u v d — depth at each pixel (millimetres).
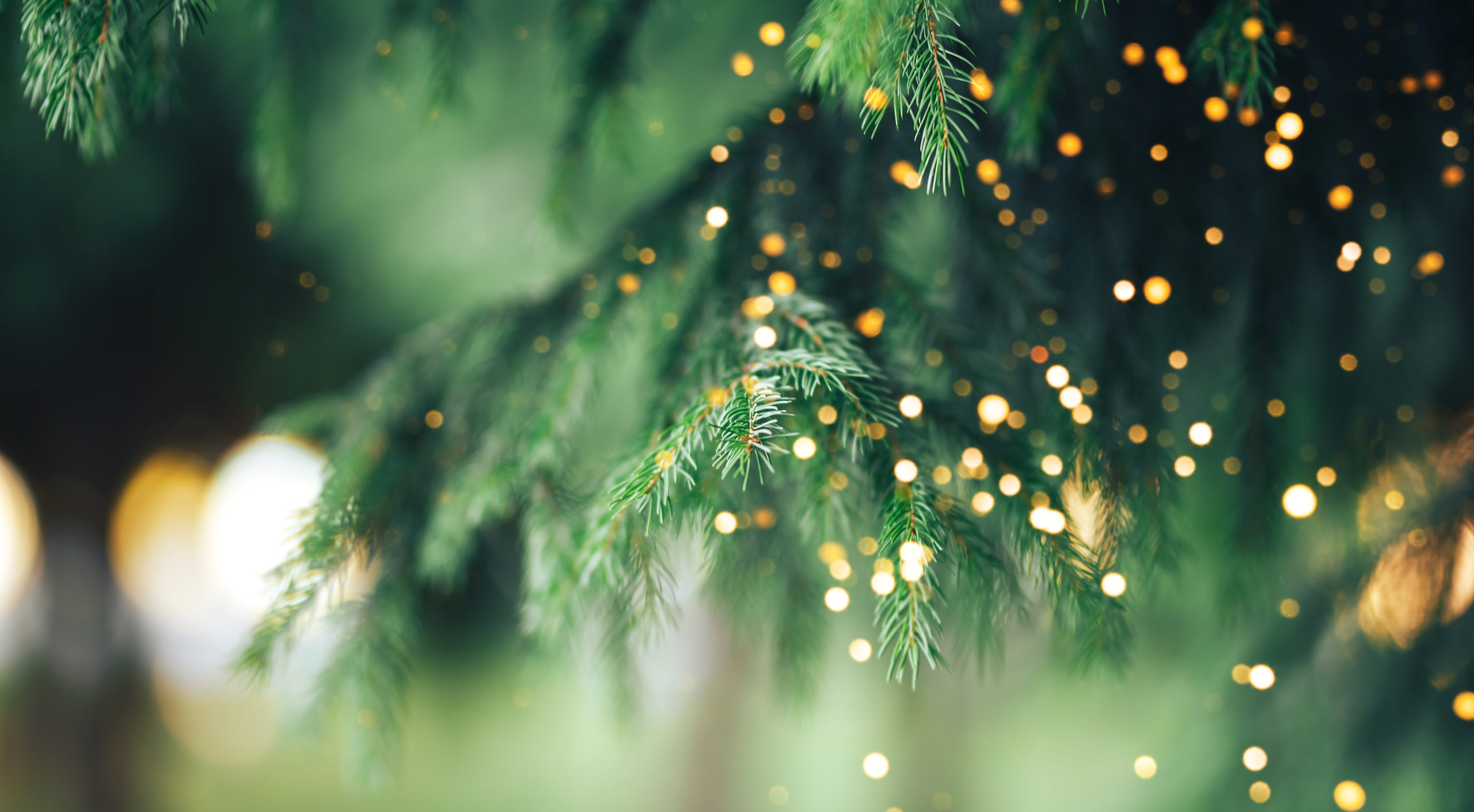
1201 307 1152
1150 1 1094
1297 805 1224
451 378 1213
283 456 2580
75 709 3305
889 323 1067
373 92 1921
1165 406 1181
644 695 1215
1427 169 1091
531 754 3555
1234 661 1355
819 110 1142
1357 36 1070
